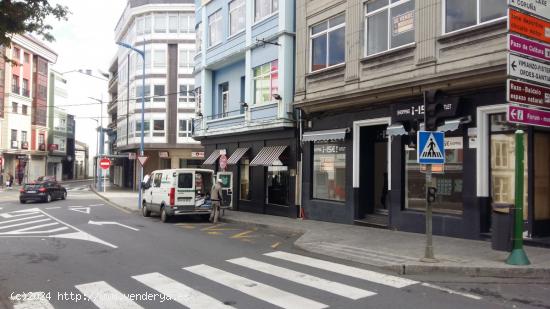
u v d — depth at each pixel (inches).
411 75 512.1
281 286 303.6
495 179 453.1
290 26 732.0
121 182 2215.8
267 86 777.6
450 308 252.4
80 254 436.5
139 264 384.8
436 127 368.5
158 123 1672.0
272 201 799.7
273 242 512.4
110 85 2431.1
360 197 610.5
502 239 382.9
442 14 483.5
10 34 364.8
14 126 2155.5
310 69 685.9
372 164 625.0
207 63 983.0
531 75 359.6
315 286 303.0
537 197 429.1
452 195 488.7
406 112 528.7
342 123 633.0
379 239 483.8
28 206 1079.6
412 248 422.6
